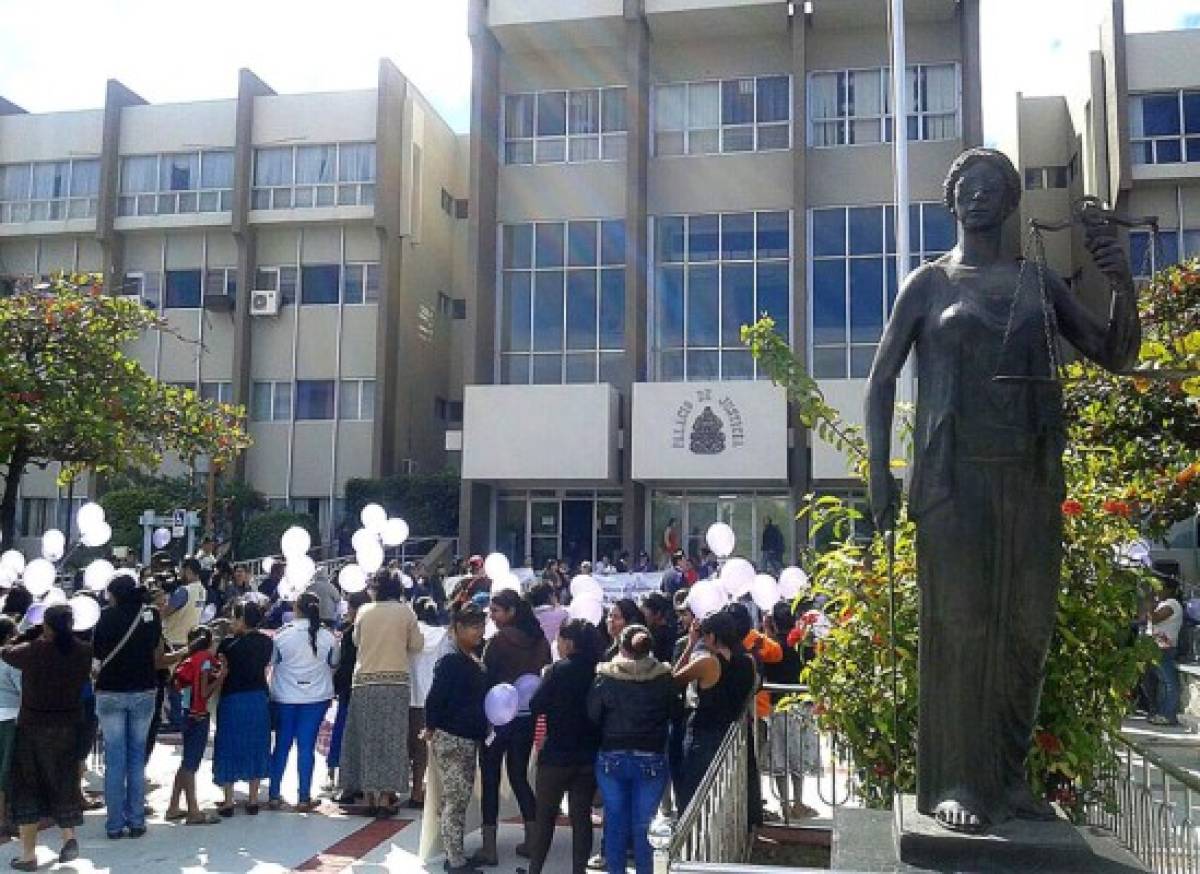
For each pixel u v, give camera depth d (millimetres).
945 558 3922
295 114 32219
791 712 7742
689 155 27719
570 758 6332
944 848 3799
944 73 26828
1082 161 29562
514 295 28219
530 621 7504
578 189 28109
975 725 3975
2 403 10203
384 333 31266
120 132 33312
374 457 30828
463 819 6855
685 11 26766
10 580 10008
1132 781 5918
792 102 26953
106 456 11422
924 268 4207
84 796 8828
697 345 27156
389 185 31547
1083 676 5762
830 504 6828
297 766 9188
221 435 13391
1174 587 12672
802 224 26375
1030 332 3936
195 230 32812
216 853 7281
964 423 3934
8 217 34000
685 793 6395
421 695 8672
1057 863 3734
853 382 25031
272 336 32219
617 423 26391
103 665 7703
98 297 11602
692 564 19109
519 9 27625
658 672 6117
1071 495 6035
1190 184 26766
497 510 27781
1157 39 26984
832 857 3959
